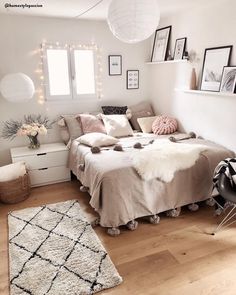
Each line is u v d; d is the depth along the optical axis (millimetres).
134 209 2482
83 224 2582
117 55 4109
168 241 2344
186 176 2668
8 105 3611
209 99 3256
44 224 2594
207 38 3188
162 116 3967
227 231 2471
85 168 2861
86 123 3697
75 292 1799
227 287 1834
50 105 3844
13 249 2240
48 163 3510
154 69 4293
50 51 3680
